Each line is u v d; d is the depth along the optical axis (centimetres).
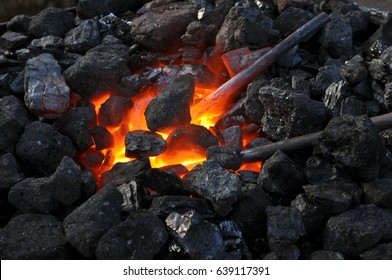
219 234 447
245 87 608
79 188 488
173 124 542
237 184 468
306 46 670
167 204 471
